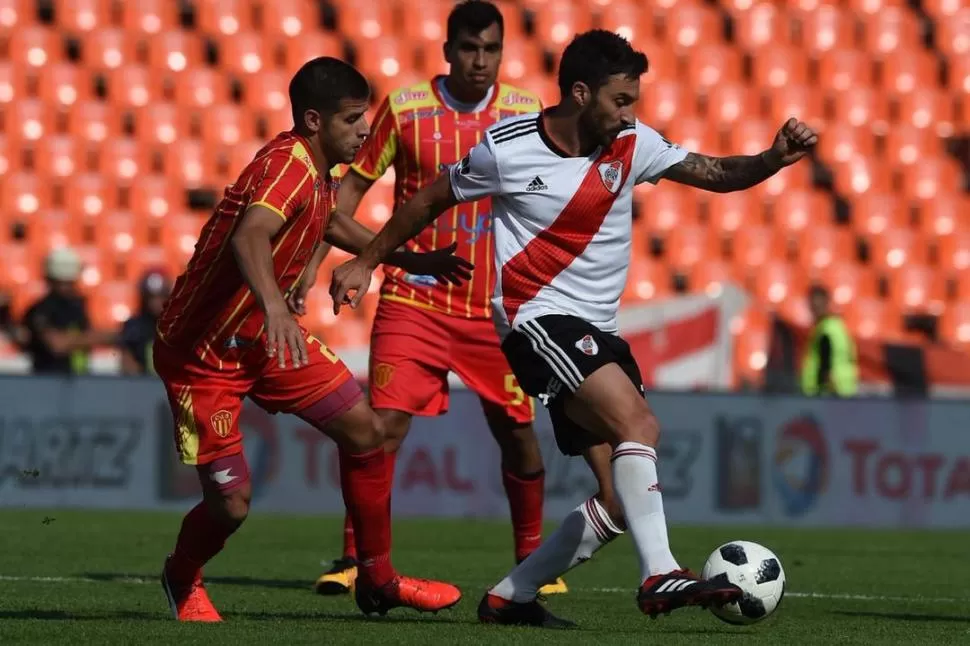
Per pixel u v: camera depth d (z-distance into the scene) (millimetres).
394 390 22953
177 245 60906
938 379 51812
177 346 16938
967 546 37469
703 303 49750
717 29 71438
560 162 16703
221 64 65938
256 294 15258
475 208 23172
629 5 70812
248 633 15500
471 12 23109
